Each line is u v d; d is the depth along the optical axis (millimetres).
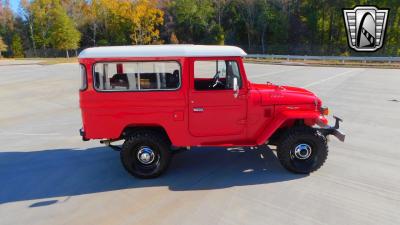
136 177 5477
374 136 7457
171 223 4113
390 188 4879
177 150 5648
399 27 46094
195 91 5129
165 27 60750
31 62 41562
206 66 5246
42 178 5641
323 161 5398
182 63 5027
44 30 65812
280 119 5254
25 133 8523
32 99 13703
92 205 4648
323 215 4184
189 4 58188
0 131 8773
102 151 6949
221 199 4688
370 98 12242
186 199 4727
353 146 6773
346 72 22297
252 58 38594
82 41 68375
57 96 14375
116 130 5219
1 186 5359
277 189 4941
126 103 5113
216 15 60000
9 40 70812
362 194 4711
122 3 60531
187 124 5250
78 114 10734
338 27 51438
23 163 6363
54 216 4383
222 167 5867
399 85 15664
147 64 5012
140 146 5305
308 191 4848
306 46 51062
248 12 55750
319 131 5434
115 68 5016
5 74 25188
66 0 68562
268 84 6246
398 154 6293
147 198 4805
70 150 7066
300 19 56062
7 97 14266
